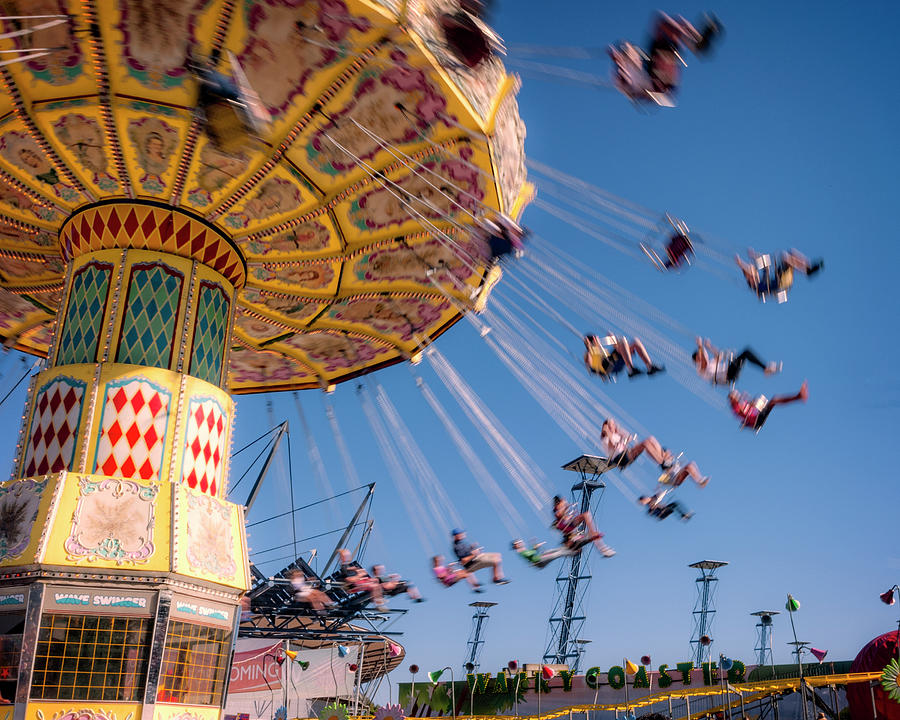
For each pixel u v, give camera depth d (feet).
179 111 38.40
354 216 46.01
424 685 134.10
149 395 41.09
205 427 42.78
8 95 37.76
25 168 42.65
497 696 122.52
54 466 39.58
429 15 34.14
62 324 43.65
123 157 41.45
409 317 55.42
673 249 40.65
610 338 44.52
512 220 43.04
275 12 33.30
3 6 32.40
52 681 34.83
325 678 97.76
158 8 33.06
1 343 59.77
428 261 49.21
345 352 60.29
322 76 36.88
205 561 39.29
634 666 80.12
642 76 36.70
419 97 36.96
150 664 36.11
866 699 70.74
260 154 41.09
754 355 41.63
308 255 49.16
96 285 43.50
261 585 80.43
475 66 36.29
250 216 45.70
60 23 33.58
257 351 60.18
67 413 40.22
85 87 37.52
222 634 40.09
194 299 44.52
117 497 38.32
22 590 35.76
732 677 95.40
